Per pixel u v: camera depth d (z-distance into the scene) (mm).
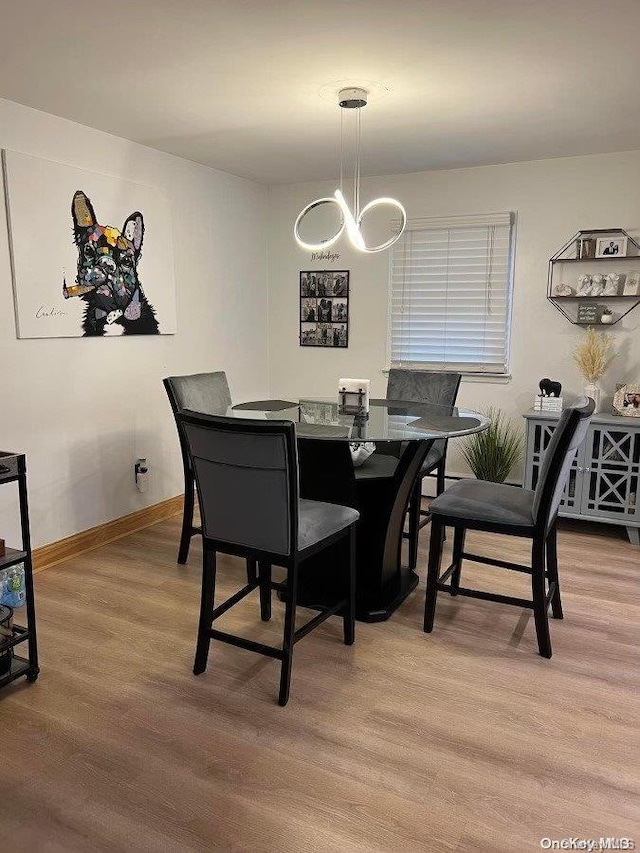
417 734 2033
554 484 2393
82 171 3350
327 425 2768
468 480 2990
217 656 2492
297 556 2160
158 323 3969
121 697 2219
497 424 4469
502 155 4004
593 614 2846
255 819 1687
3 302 3020
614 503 3756
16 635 2277
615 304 4066
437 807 1731
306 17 2137
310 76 2668
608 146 3785
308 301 5020
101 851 1586
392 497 2748
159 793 1773
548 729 2064
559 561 3471
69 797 1758
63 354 3359
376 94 2881
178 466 4289
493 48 2389
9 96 2912
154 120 3279
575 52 2424
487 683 2320
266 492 2105
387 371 4789
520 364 4391
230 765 1886
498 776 1852
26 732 2025
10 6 2049
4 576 2957
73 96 2908
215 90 2824
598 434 3750
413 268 4633
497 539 3807
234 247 4688
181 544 3393
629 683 2322
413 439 2494
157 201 3885
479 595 2574
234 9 2072
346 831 1649
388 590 2889
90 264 3443
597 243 3990
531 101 2969
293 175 4625
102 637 2633
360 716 2121
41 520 3312
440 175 4438
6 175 2965
